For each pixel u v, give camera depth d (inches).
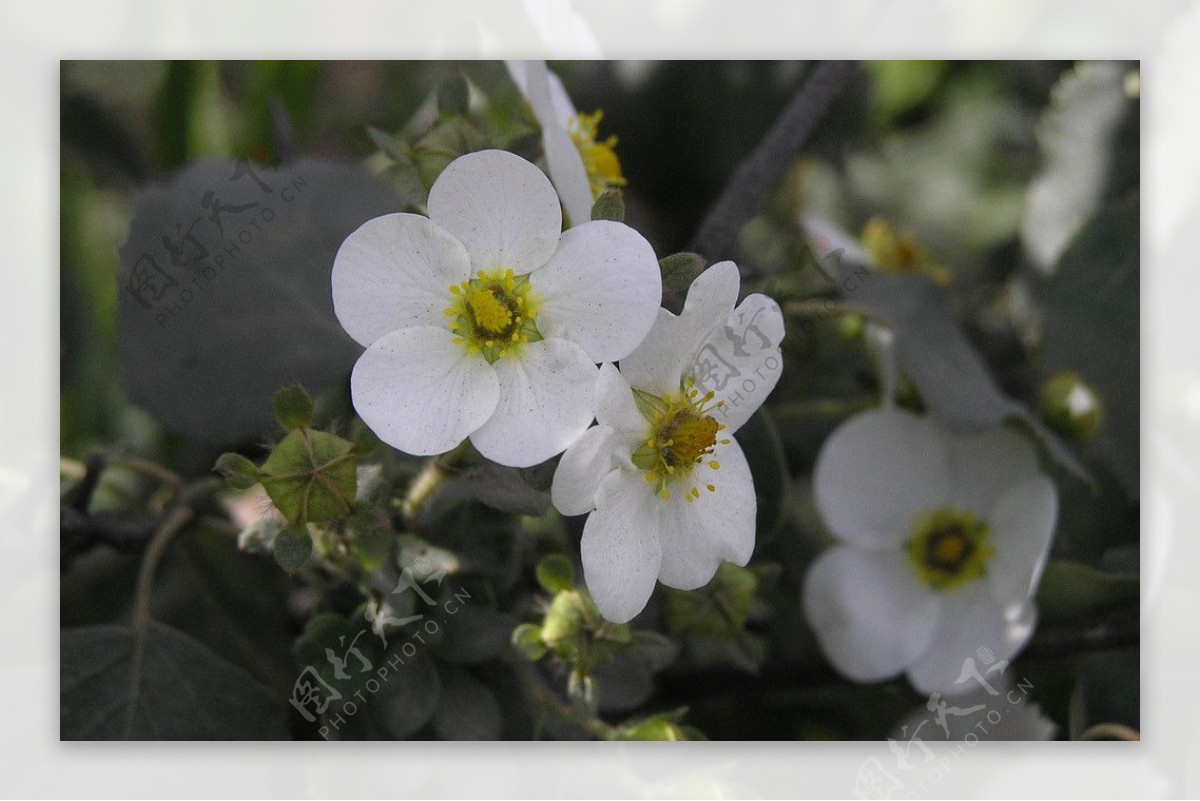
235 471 12.9
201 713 14.3
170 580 15.3
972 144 17.4
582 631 13.5
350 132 16.2
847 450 15.0
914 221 17.2
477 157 12.8
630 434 12.9
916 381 14.7
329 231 14.9
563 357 12.8
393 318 12.9
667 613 14.2
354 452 13.0
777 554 15.4
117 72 15.9
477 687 13.8
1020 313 16.2
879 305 14.9
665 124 16.4
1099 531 15.1
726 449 13.1
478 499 13.4
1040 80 16.9
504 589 13.8
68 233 15.9
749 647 14.2
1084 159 16.1
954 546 15.0
